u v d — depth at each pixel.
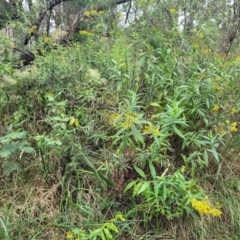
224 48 3.50
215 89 2.42
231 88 2.50
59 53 2.89
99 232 1.80
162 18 3.05
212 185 2.26
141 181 2.00
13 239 1.90
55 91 2.44
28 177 2.21
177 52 2.71
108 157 2.18
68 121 2.29
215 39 3.37
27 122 2.40
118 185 2.11
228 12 3.68
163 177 1.95
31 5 4.20
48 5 4.27
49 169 2.17
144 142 2.16
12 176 2.21
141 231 2.04
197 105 2.31
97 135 2.21
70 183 2.12
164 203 1.95
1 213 1.99
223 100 2.48
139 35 2.83
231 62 2.84
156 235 2.04
